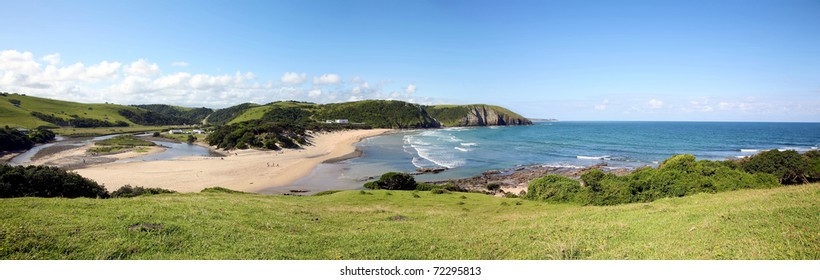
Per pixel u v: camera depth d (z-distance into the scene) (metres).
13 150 101.19
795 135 169.38
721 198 23.06
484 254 13.93
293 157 94.56
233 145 114.94
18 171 28.44
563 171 70.81
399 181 51.97
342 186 59.47
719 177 30.66
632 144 128.88
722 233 12.98
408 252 14.33
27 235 12.92
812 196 18.11
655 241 13.57
